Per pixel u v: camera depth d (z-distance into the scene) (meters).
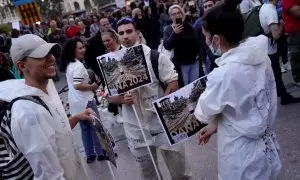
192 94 3.03
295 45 5.70
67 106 7.39
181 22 5.89
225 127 2.35
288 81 6.96
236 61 2.22
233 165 2.32
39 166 2.05
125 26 3.35
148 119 3.36
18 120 2.04
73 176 2.36
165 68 3.26
